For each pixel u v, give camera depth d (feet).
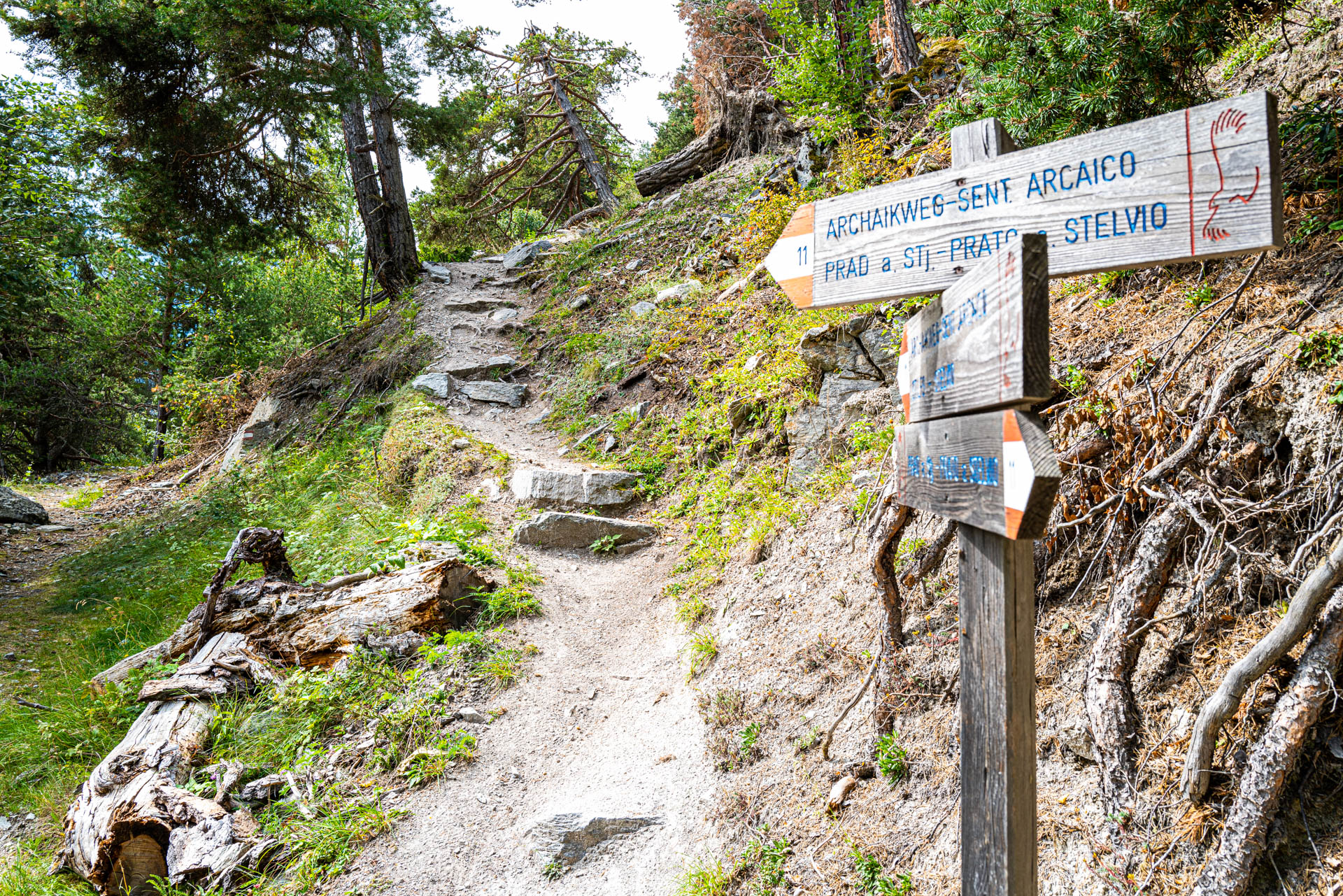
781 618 15.62
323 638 17.80
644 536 23.61
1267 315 9.86
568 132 71.56
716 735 13.76
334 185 71.67
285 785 14.39
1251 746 7.32
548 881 12.00
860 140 28.09
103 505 43.50
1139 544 9.21
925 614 12.30
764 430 22.57
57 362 67.31
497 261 54.44
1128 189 5.31
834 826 10.94
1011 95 13.08
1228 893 7.05
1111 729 8.55
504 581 20.43
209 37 38.27
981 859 5.92
